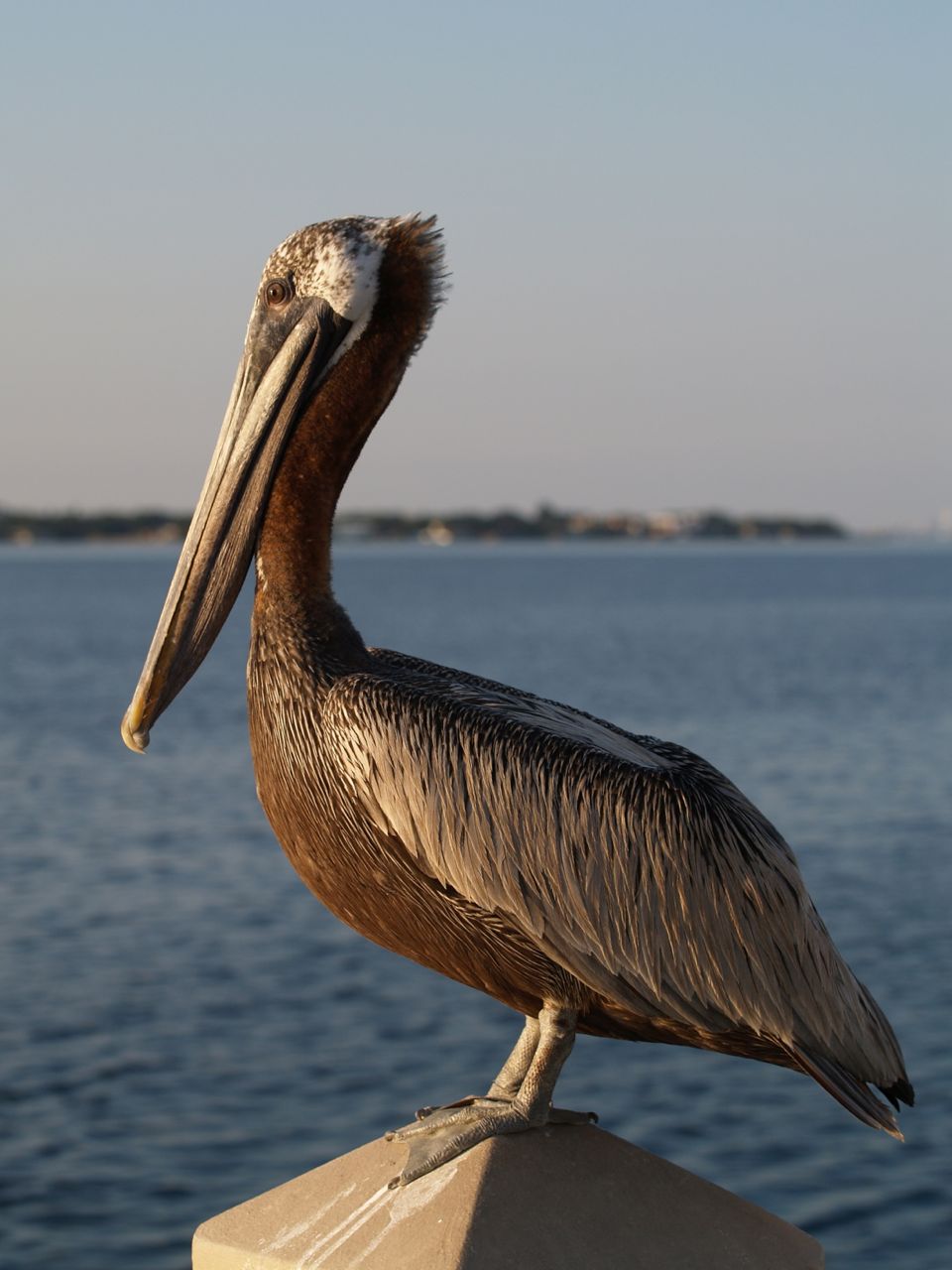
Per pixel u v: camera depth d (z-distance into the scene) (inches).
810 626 4023.1
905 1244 461.4
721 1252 146.5
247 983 722.2
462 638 3442.4
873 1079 177.6
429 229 176.7
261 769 171.0
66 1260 449.7
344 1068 606.2
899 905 858.1
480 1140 154.2
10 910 869.2
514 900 160.9
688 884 162.9
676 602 5679.1
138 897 901.2
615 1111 565.6
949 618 4439.0
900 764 1403.8
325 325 174.4
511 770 161.8
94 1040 637.3
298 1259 148.2
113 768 1461.6
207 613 171.8
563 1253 142.8
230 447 175.3
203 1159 518.6
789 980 167.8
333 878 169.9
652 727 1700.3
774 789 1268.5
